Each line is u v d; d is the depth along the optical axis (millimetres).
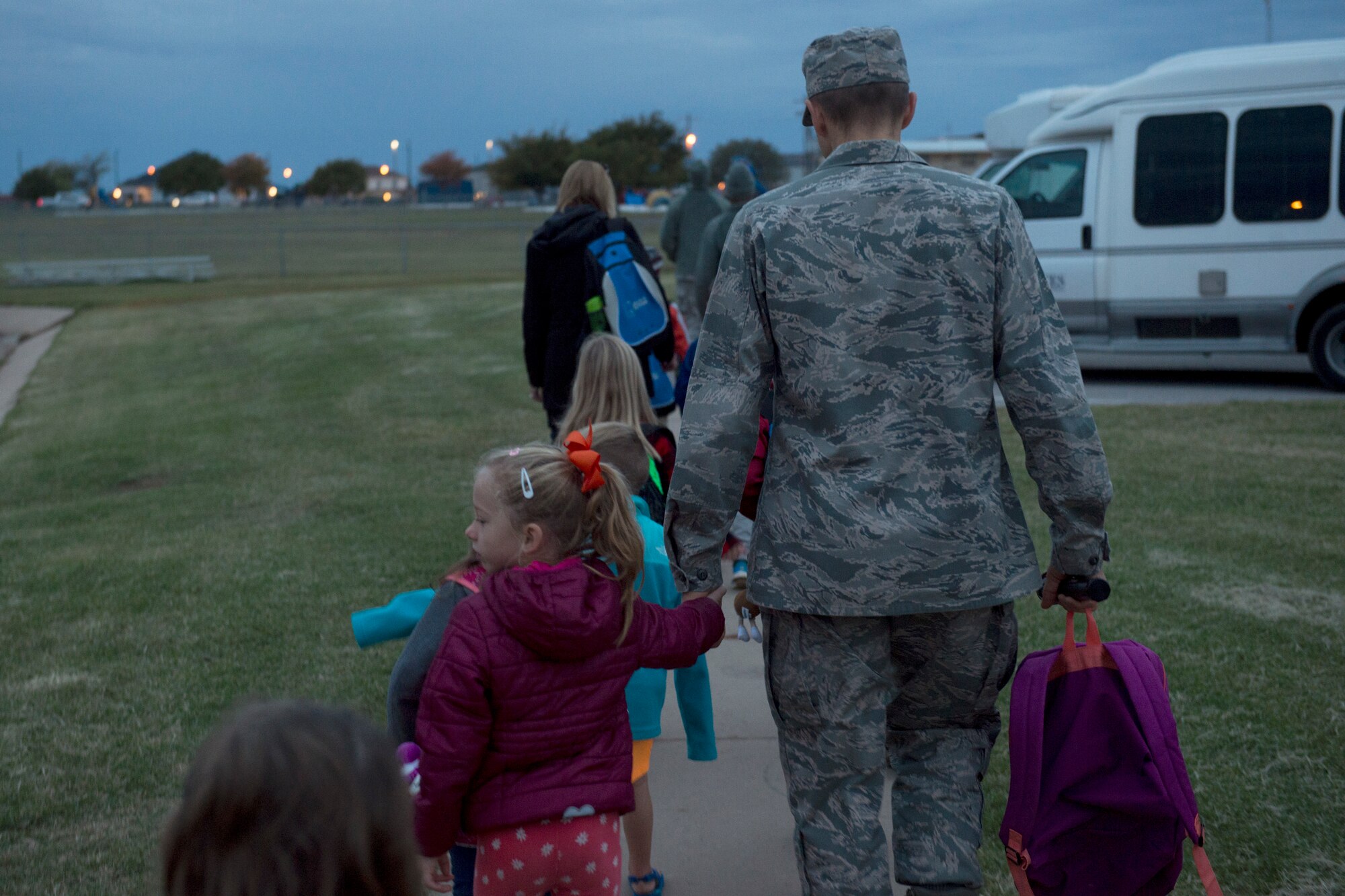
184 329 18094
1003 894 2908
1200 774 3430
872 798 2299
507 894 2191
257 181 114500
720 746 3906
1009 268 2193
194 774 1062
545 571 2168
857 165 2271
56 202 96812
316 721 1084
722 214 7867
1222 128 10203
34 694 4414
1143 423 8750
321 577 5848
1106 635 4590
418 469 8367
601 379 4160
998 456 2262
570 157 71750
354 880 1060
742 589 2484
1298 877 2893
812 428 2250
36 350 17500
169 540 6777
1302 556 5504
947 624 2248
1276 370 11508
